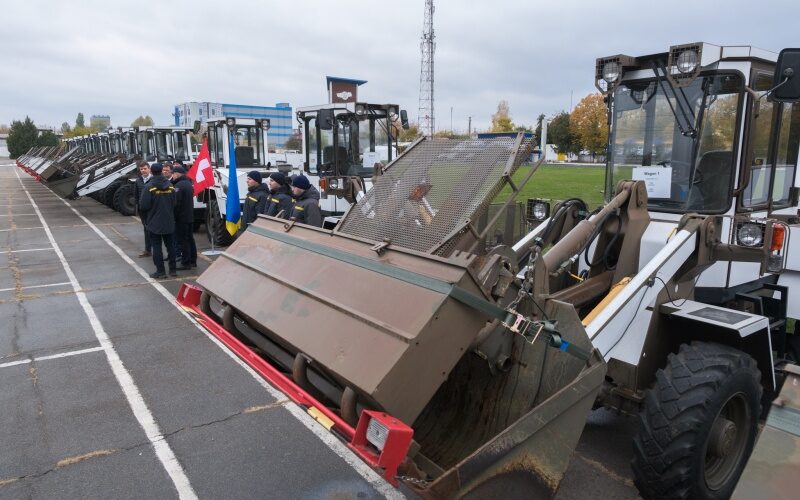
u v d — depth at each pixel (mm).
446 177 3145
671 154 4227
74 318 6836
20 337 6145
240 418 4336
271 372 2742
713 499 2887
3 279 8883
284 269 3258
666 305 3311
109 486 3467
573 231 3559
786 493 1890
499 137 3143
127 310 7180
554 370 2725
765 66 4004
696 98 4047
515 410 2852
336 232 3271
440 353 2334
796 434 2033
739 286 4121
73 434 4078
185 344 5934
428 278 2467
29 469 3637
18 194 24719
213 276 3756
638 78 4312
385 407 2188
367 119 9844
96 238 12859
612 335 3051
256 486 3479
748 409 3039
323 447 3934
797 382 2234
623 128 4477
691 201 4152
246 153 13234
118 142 24531
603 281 3586
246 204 8695
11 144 61750
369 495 3395
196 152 19531
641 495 2977
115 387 4867
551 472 2461
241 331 3582
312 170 10367
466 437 2992
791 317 4438
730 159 3963
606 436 4062
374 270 2736
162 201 8648
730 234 3928
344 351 2451
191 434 4094
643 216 3682
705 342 3203
